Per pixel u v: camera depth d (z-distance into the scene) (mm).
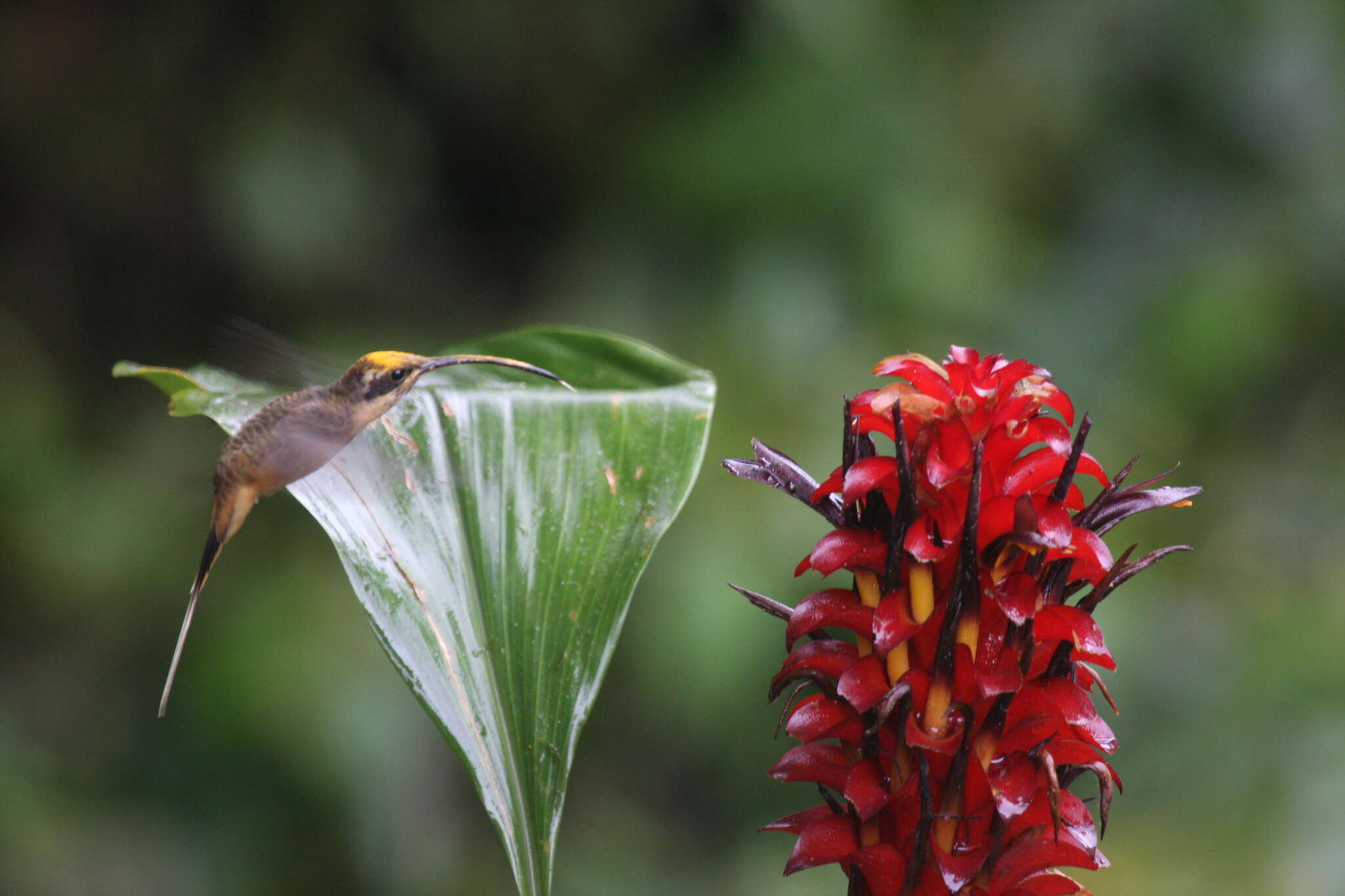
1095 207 7309
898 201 6441
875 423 3994
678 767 6305
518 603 4031
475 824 6047
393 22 6598
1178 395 7066
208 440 6367
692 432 4066
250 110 6367
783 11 6453
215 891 5508
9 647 5949
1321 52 7449
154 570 6027
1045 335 6895
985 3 7008
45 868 5402
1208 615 6488
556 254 7008
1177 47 7312
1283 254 7422
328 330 6512
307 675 5562
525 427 4062
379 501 4043
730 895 6098
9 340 6316
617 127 6953
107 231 6727
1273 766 5656
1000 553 3988
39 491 6004
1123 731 6031
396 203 6754
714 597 5656
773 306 6258
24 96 6527
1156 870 5469
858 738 4000
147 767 5746
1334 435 7230
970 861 3982
